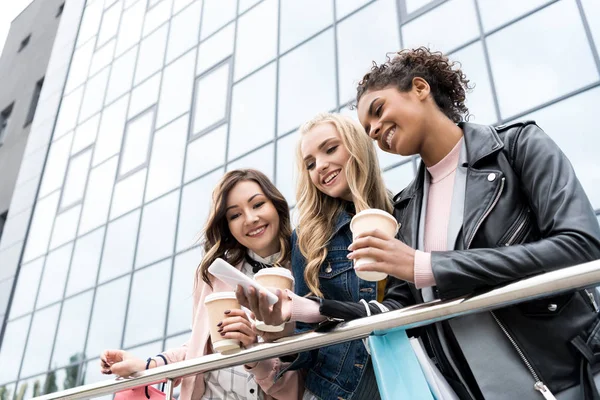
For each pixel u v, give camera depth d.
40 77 13.98
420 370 1.20
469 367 1.27
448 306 1.15
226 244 2.12
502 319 1.21
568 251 1.08
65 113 11.94
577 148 4.41
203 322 2.03
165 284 7.27
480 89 5.20
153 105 9.48
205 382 1.96
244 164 7.14
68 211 10.01
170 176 8.24
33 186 11.45
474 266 1.13
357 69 6.46
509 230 1.27
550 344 1.16
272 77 7.53
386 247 1.20
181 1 10.38
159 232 7.86
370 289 1.66
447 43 5.71
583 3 4.88
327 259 1.75
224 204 2.04
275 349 1.37
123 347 7.21
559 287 1.03
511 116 4.88
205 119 8.23
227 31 8.86
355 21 6.84
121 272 8.05
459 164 1.47
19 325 9.38
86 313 8.19
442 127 1.52
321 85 6.80
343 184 1.79
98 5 13.20
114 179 9.34
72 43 13.28
